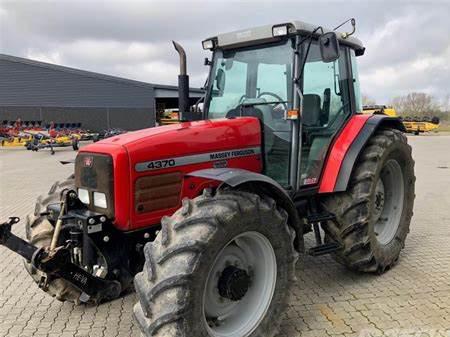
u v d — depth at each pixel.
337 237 3.94
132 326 3.42
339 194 3.97
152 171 3.09
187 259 2.46
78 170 3.23
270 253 3.00
